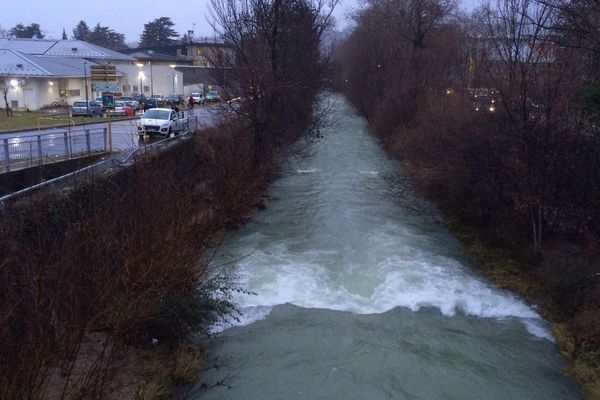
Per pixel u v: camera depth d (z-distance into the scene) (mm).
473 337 10930
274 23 23781
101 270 8203
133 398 8203
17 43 66938
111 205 10430
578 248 13625
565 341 10609
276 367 9688
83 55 65812
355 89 55969
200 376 9375
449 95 24609
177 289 10352
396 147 30578
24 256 7289
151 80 64125
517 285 13383
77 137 19312
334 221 18766
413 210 20328
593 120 13203
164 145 18812
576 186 13797
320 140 37969
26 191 9969
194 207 14641
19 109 47844
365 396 8891
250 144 21609
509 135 14812
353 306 12266
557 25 13703
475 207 17609
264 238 16859
